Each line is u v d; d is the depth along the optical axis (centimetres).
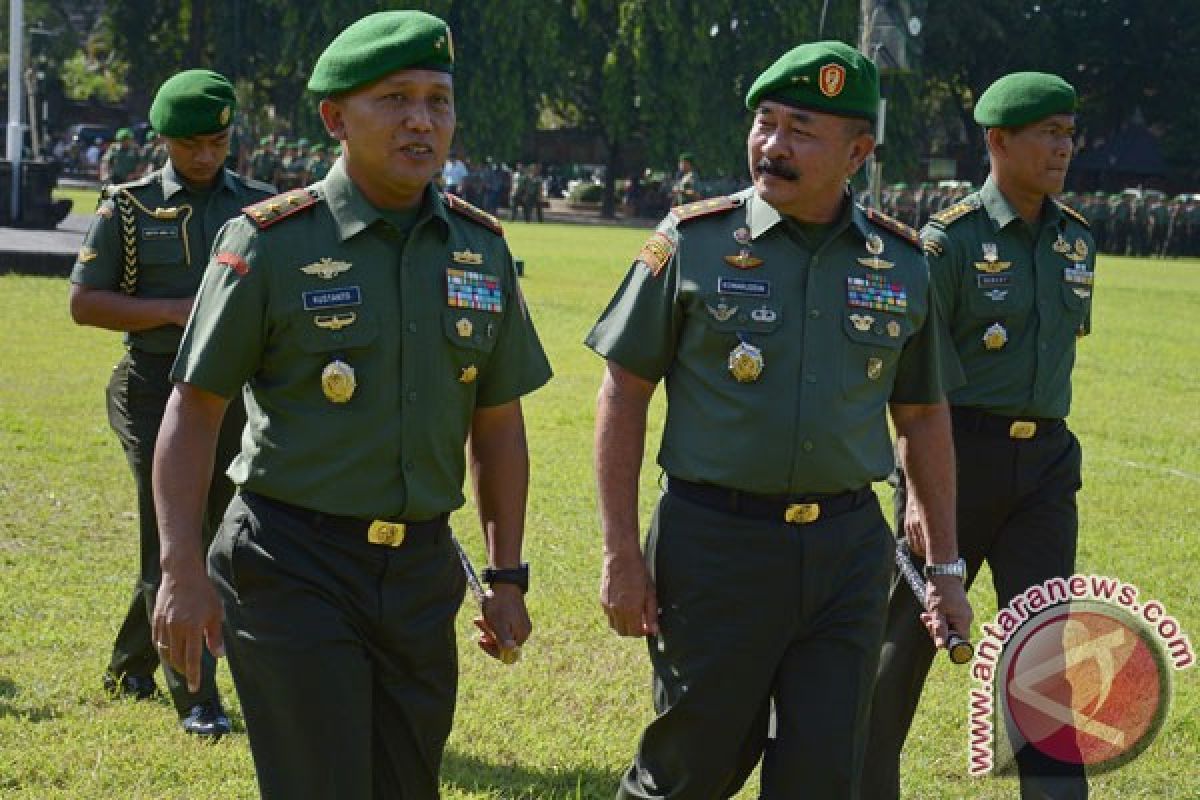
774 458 439
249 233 408
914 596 555
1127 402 1662
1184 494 1172
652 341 454
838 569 448
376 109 404
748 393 443
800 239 452
